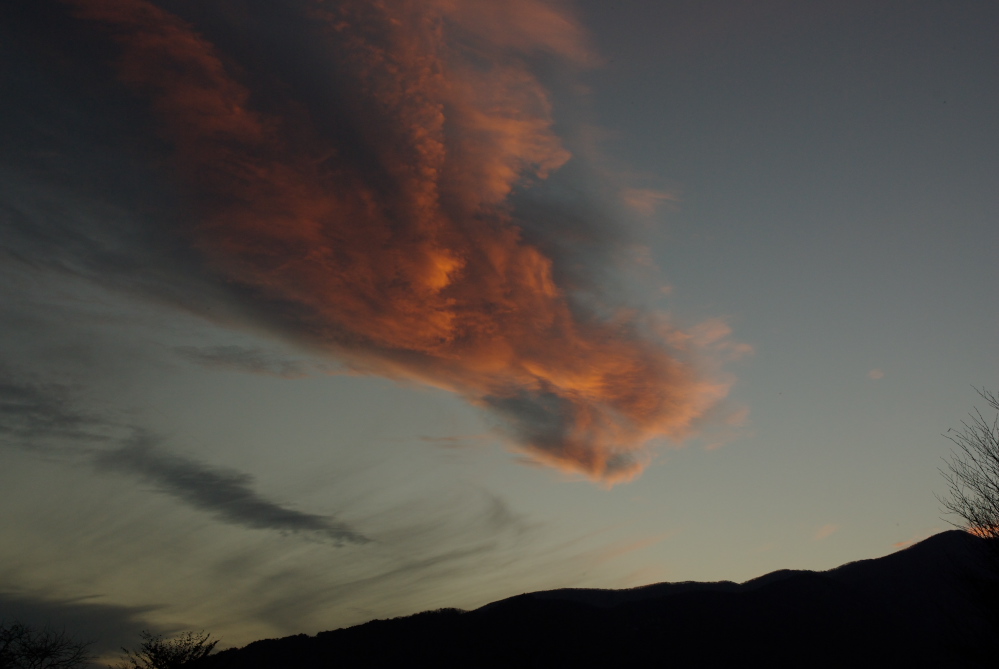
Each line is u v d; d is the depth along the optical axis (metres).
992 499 22.11
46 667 32.19
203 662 38.38
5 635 31.98
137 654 37.66
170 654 37.78
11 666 31.50
